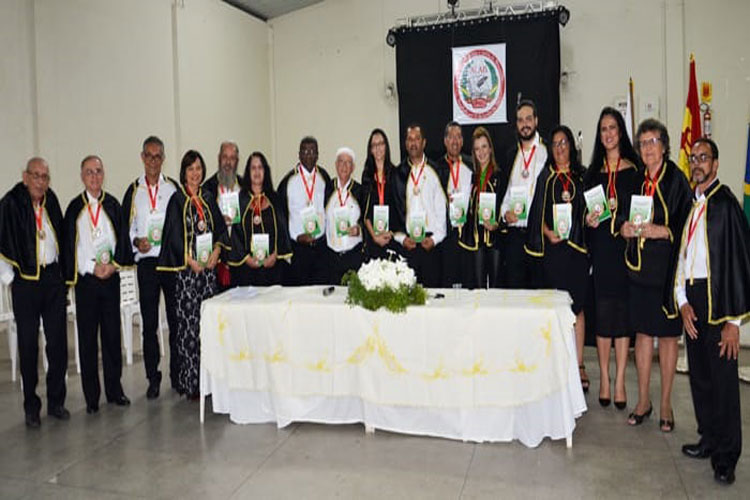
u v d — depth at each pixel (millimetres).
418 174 4797
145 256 4504
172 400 4512
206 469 3320
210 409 4285
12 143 5723
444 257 4820
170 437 3787
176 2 7426
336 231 4883
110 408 4363
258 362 3846
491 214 4492
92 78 6402
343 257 4984
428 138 8125
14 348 5137
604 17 7812
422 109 8125
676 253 3211
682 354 5566
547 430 3498
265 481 3162
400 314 3531
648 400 3852
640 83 7727
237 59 8633
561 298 3697
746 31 7227
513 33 7734
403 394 3580
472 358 3465
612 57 7816
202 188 4582
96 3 6418
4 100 5660
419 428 3650
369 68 8961
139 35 6945
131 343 5652
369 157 4949
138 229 4539
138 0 6918
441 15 8180
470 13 8109
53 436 3857
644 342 3766
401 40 8133
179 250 4359
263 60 9281
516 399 3426
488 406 3486
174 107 7473
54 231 4152
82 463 3443
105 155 6566
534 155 4559
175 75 7473
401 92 8188
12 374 5246
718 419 3021
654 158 3582
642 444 3510
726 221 2936
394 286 3531
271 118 9508
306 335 3740
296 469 3289
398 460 3363
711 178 3053
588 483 3051
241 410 3971
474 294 3871
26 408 4031
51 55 6012
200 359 4219
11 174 5719
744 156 7242
